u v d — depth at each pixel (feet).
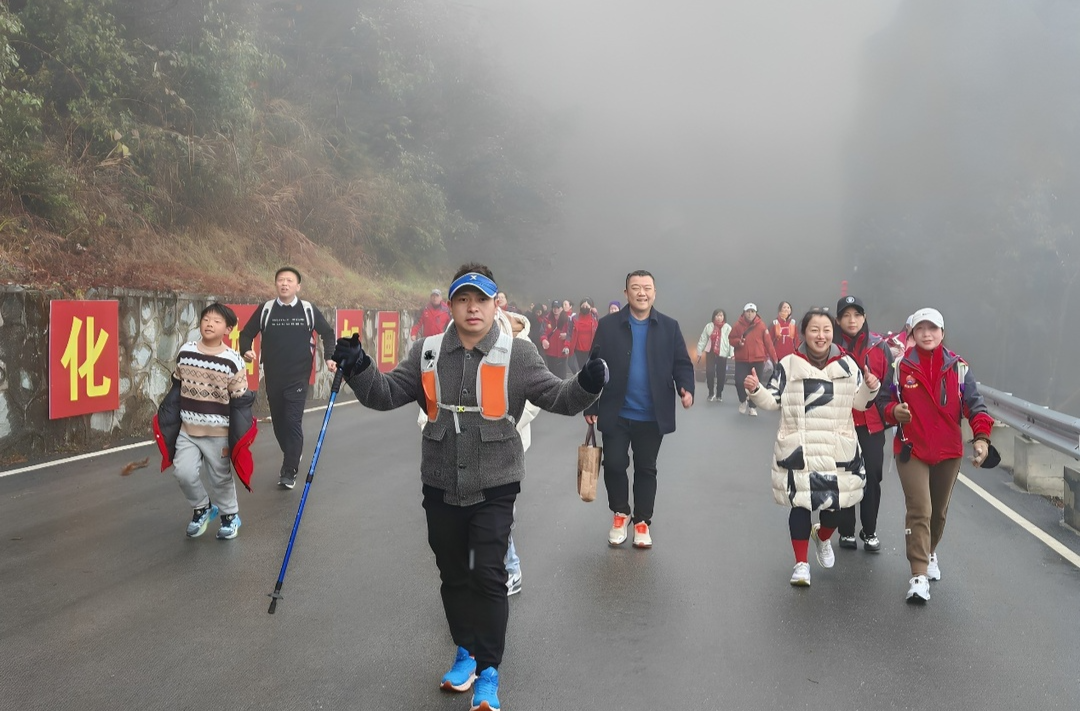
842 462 18.69
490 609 12.25
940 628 16.02
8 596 16.34
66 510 22.89
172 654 13.88
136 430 35.27
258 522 22.29
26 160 40.70
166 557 19.03
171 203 53.98
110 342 33.19
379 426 40.65
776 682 13.50
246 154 61.46
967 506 26.91
